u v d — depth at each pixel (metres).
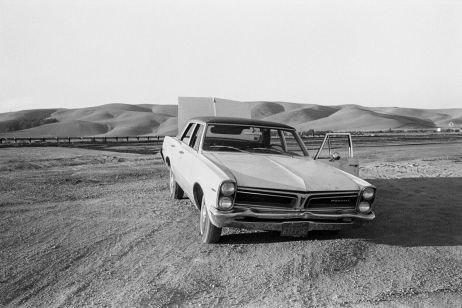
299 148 6.32
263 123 6.33
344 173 5.39
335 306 3.43
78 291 3.61
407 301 3.56
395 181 10.65
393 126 181.50
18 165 12.93
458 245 5.22
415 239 5.45
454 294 3.72
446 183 10.35
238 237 5.31
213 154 5.61
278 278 4.00
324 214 4.63
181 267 4.23
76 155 17.86
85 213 6.47
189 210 6.80
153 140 42.97
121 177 10.66
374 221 6.33
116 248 4.79
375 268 4.35
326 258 4.59
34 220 5.97
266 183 4.59
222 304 3.42
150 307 3.32
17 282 3.79
